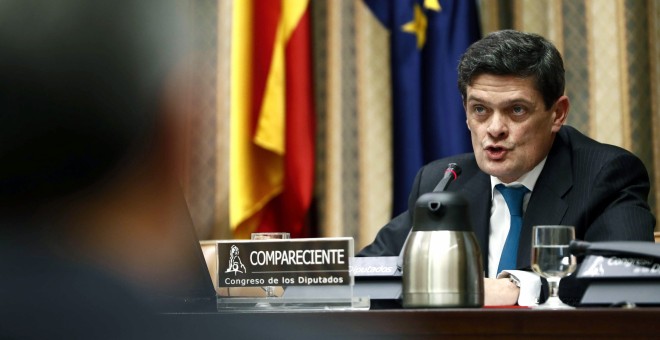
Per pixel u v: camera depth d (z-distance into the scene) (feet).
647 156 27.07
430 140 28.07
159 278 8.52
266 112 27.81
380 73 28.76
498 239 17.42
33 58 5.28
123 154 5.54
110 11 5.21
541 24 27.91
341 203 28.66
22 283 6.01
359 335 9.27
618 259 10.58
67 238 5.90
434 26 27.99
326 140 28.91
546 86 16.66
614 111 27.14
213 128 28.73
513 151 16.75
